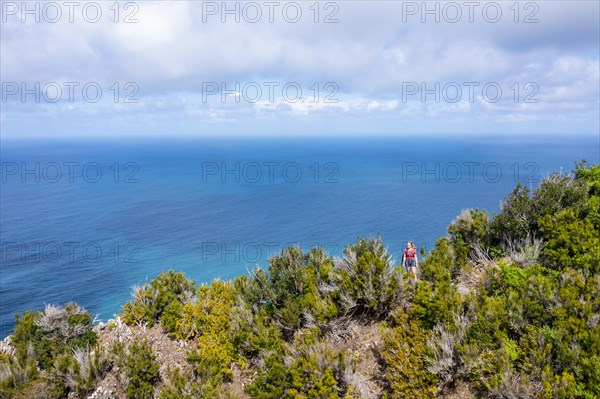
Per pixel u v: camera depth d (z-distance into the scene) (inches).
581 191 564.7
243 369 499.2
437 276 495.2
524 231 561.6
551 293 407.2
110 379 502.9
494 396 350.3
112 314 1579.7
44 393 476.7
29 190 5128.0
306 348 442.0
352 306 499.8
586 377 328.2
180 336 559.2
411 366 386.0
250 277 635.5
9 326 1457.9
